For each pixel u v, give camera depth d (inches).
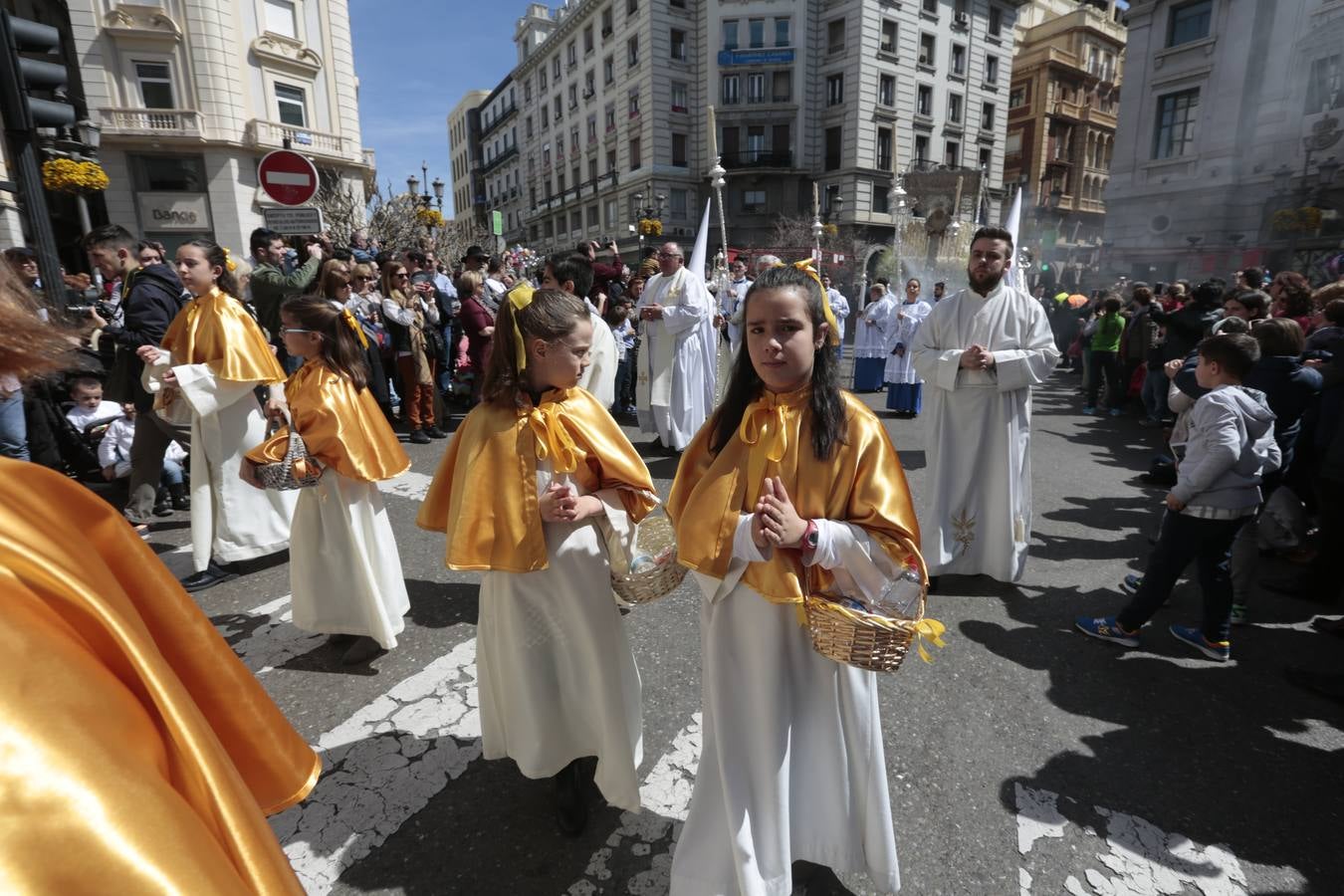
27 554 23.2
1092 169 1822.1
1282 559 179.5
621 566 80.9
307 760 36.2
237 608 146.0
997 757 102.0
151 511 194.7
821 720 68.7
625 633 85.9
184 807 20.5
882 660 57.2
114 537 29.9
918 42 1411.2
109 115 886.4
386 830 87.2
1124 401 414.9
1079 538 193.2
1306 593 156.9
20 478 25.9
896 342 377.7
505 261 592.4
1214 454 117.9
